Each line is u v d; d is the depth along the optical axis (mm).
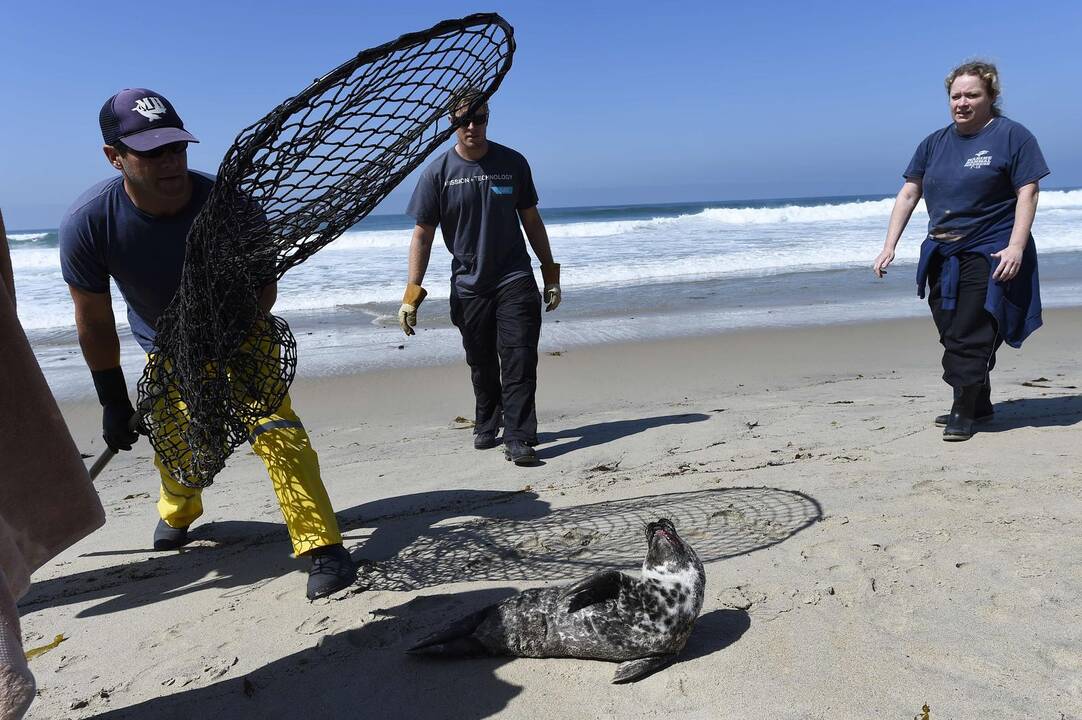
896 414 5984
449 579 3619
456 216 5395
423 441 6289
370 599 3461
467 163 5355
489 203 5336
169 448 3412
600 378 8195
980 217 5027
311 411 7371
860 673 2658
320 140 2682
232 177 2617
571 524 4164
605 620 2732
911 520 3850
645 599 2705
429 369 8766
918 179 5414
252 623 3330
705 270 17438
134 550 4297
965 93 4961
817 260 18609
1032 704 2461
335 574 3539
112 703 2812
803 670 2686
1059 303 11789
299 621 3309
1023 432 5164
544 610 2824
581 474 5121
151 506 5109
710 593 3252
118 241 3373
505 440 5527
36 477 2037
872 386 7371
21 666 1762
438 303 13461
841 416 6055
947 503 4027
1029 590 3131
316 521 3539
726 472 4840
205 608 3516
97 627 3410
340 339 10578
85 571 4035
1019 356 8414
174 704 2770
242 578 3824
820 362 8672
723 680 2648
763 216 33188
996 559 3398
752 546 3691
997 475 4371
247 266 2930
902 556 3486
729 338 10008
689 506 4277
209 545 4293
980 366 5070
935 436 5262
